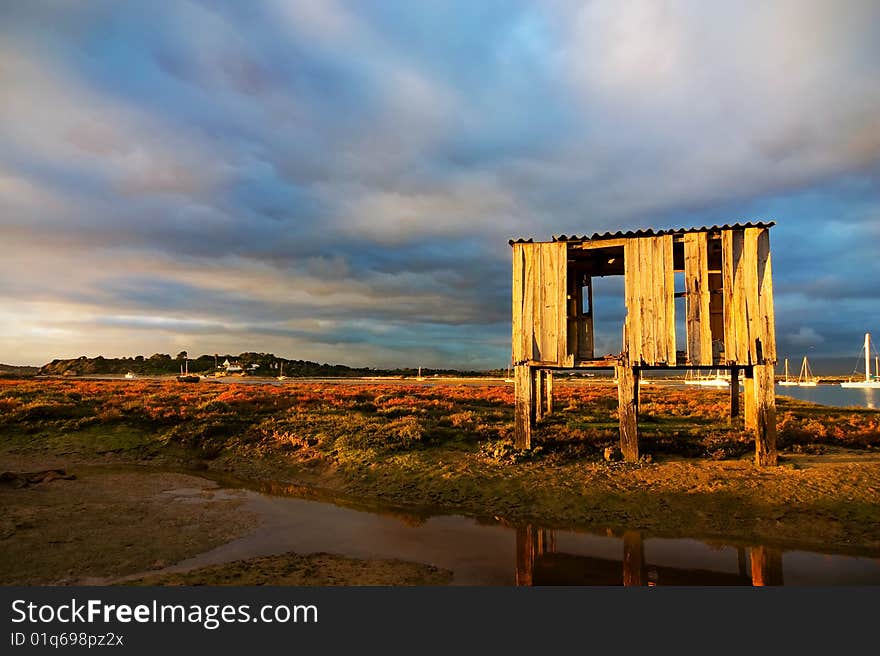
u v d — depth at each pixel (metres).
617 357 17.09
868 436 18.69
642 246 17.22
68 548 10.18
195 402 29.22
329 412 26.19
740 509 12.23
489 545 10.71
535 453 17.28
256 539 11.06
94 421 23.61
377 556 10.05
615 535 11.28
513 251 18.52
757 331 16.02
